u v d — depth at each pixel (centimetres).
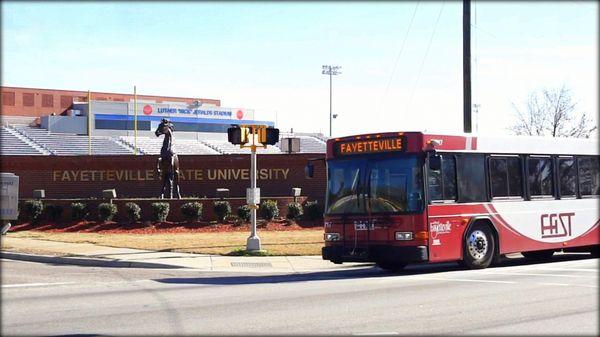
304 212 2988
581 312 1065
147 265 1883
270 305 1168
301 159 3391
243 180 3422
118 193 3491
